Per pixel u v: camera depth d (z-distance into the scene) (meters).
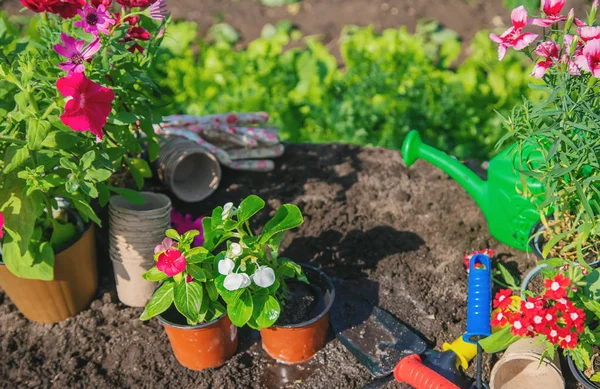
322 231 1.43
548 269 1.17
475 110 1.76
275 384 1.20
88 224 1.29
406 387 1.18
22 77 1.13
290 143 1.67
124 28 1.19
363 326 1.26
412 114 1.76
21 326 1.30
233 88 1.88
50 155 1.18
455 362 1.19
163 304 1.15
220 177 1.49
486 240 1.39
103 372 1.22
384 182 1.54
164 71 1.93
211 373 1.21
